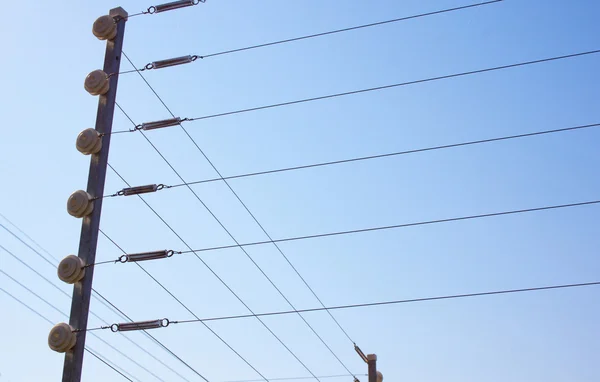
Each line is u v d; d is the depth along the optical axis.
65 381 12.98
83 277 13.82
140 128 15.81
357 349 23.94
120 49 15.91
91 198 14.39
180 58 15.95
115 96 15.51
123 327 14.06
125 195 15.14
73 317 13.51
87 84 15.31
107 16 15.95
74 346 13.30
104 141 14.95
